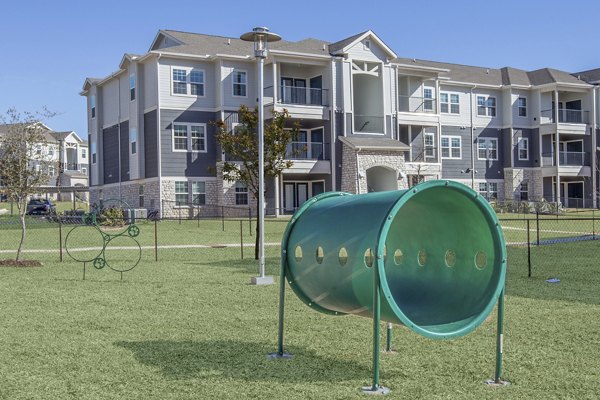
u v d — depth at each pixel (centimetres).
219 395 537
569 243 2131
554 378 585
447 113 4622
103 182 4281
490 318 870
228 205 3622
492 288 565
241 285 1212
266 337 764
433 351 692
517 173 4809
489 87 4741
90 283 1244
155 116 3603
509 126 4803
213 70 3700
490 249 590
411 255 703
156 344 727
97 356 671
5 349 702
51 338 757
